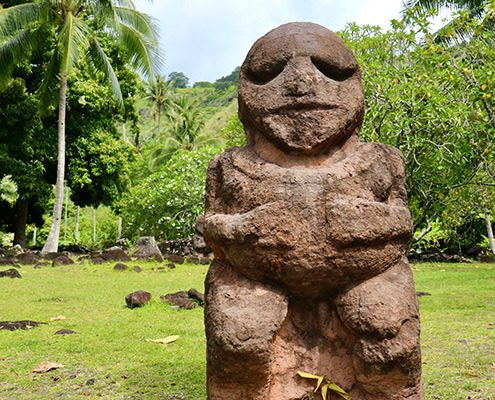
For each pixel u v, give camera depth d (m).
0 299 6.04
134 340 4.09
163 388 3.01
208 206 2.60
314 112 2.42
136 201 17.53
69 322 4.75
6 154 14.21
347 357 2.32
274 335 2.22
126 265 9.74
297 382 2.31
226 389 2.18
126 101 17.27
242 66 2.67
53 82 13.28
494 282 7.80
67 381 3.12
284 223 2.22
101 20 12.46
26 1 15.16
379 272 2.30
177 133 28.14
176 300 5.65
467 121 6.06
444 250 14.25
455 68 6.46
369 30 7.44
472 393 2.86
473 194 7.34
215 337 2.16
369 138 6.18
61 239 29.55
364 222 2.21
